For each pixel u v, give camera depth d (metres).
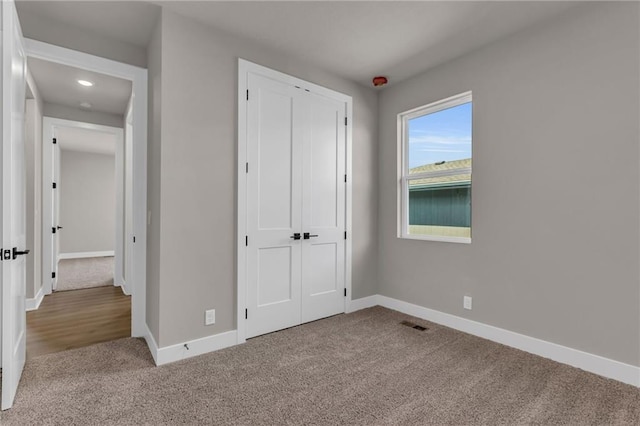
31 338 2.77
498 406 1.80
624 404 1.81
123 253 4.68
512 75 2.60
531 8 2.26
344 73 3.34
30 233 3.56
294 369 2.22
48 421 1.65
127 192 4.25
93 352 2.47
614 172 2.09
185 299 2.38
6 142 1.74
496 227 2.70
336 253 3.39
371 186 3.72
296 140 3.05
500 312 2.67
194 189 2.43
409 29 2.54
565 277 2.31
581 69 2.23
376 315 3.38
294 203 3.04
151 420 1.67
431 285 3.21
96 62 2.59
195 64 2.44
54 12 2.32
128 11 2.31
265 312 2.85
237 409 1.77
